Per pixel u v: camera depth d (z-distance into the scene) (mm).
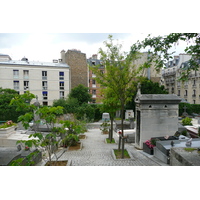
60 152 10602
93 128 23797
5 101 26500
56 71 38812
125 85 9539
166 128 11984
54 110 5777
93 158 9062
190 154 6371
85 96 35719
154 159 8734
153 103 11805
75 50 44969
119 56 9500
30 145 5566
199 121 23375
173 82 48750
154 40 6461
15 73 35844
